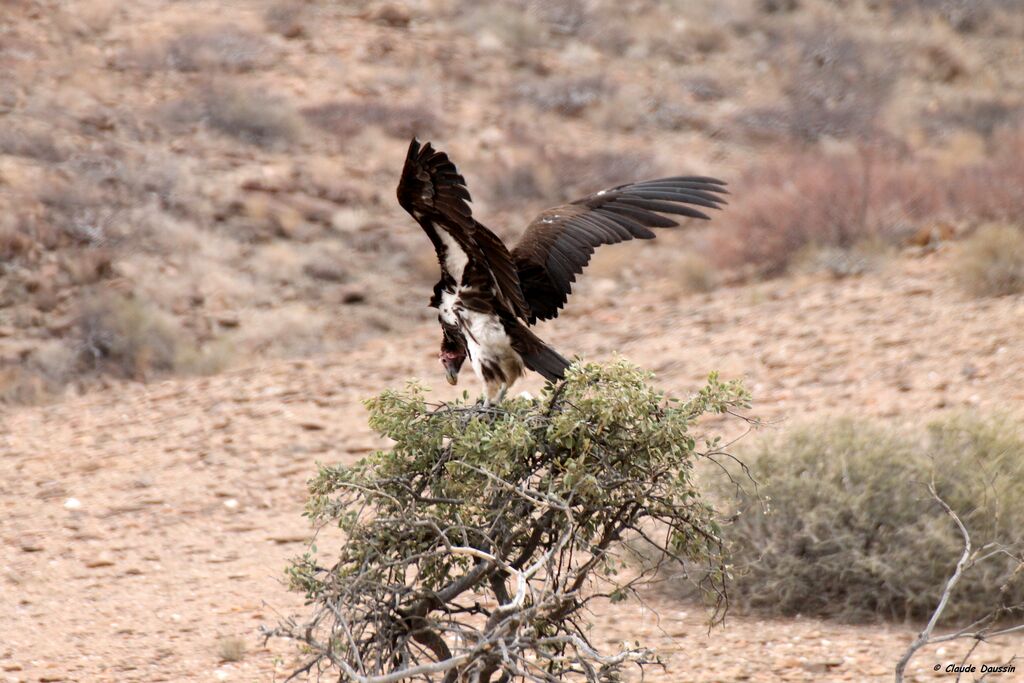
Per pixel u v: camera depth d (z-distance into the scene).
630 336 26.66
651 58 55.75
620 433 8.44
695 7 61.59
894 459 13.87
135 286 30.48
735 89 53.22
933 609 12.92
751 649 12.46
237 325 29.73
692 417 8.50
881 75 53.81
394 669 8.12
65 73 43.78
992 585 12.58
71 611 14.70
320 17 53.88
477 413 8.70
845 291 27.12
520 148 43.47
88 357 27.42
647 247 36.12
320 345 28.86
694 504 8.66
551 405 8.56
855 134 46.97
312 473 19.58
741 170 42.56
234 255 33.16
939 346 21.97
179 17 51.81
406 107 45.34
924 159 41.09
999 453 14.09
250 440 21.47
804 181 33.78
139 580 15.69
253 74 47.16
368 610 8.29
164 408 24.17
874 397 19.95
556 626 8.54
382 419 8.62
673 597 14.34
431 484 8.59
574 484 8.17
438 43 53.09
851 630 12.95
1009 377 19.83
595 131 47.41
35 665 12.94
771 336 24.64
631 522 8.70
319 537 16.91
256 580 15.47
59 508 18.61
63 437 22.72
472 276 8.88
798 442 14.43
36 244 31.08
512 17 56.12
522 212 39.06
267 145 40.94
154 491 19.17
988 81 55.22
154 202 34.88
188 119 41.72
